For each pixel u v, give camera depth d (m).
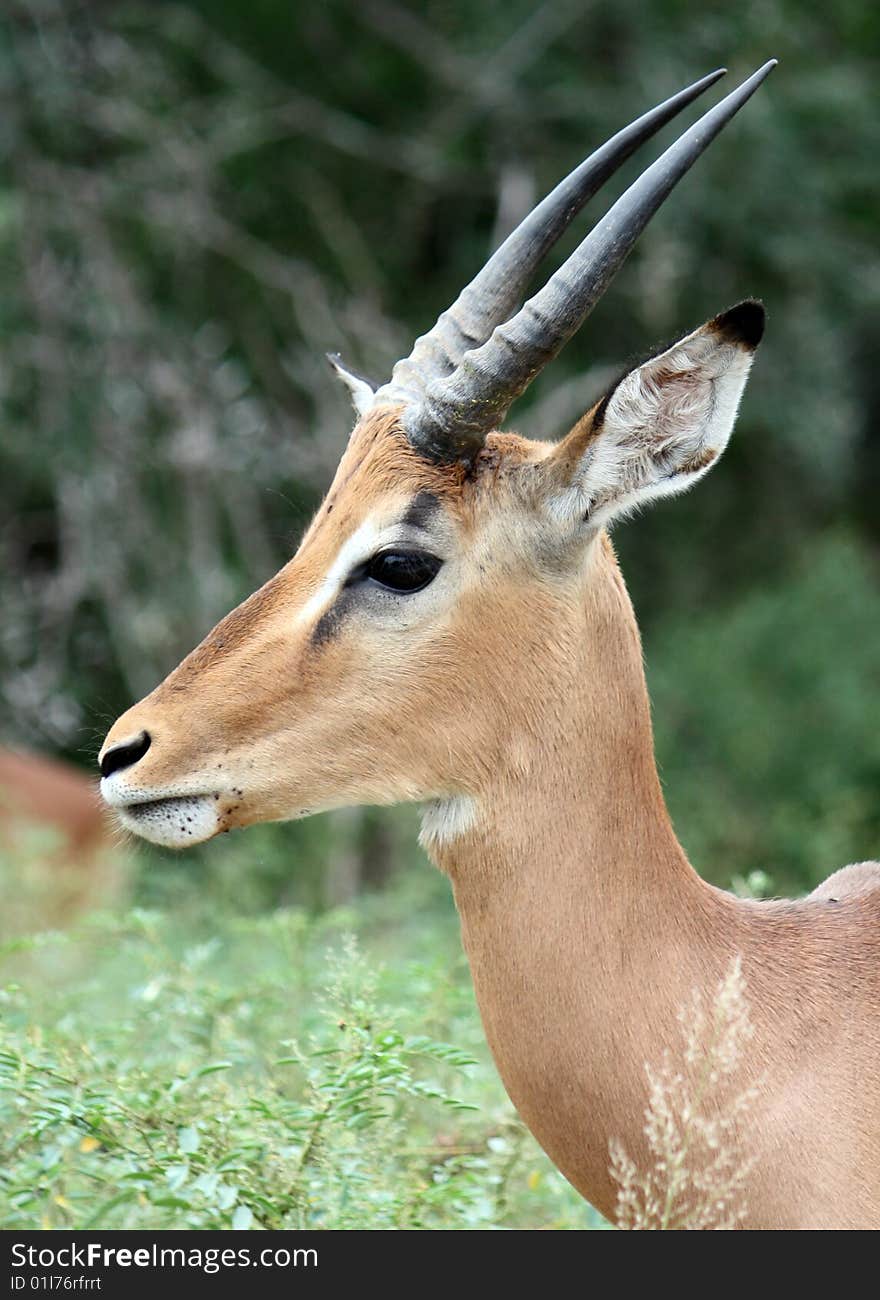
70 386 24.75
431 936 13.04
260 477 25.55
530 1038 7.48
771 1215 7.22
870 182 27.06
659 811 7.71
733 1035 7.27
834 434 28.38
